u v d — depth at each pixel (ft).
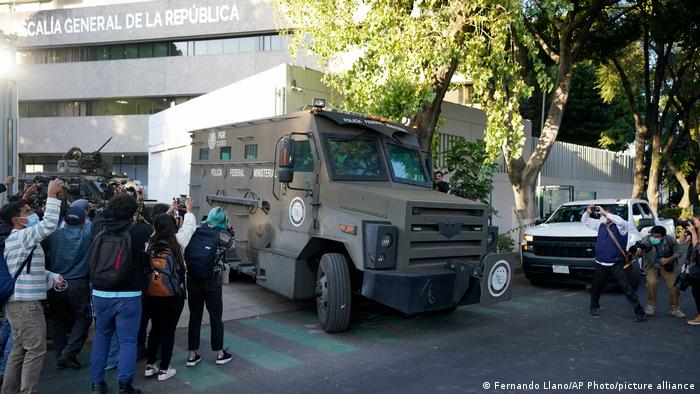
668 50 66.08
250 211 31.53
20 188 46.98
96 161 48.01
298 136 27.14
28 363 15.44
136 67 110.83
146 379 18.34
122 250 15.64
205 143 37.83
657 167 71.31
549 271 36.58
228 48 107.86
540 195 63.87
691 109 83.56
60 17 113.50
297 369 19.38
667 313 29.53
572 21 46.96
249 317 27.37
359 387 17.56
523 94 36.81
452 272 23.03
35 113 118.21
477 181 44.11
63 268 18.84
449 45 35.47
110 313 15.80
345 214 23.52
